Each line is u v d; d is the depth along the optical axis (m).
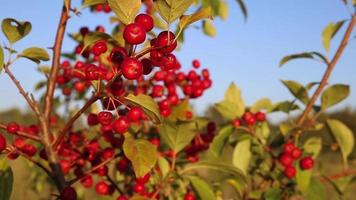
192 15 0.28
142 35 0.27
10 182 0.34
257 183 0.57
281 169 0.52
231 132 0.51
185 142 0.44
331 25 0.51
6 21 0.34
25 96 0.35
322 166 0.60
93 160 0.42
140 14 0.28
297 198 0.51
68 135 0.43
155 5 0.27
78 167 0.43
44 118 0.35
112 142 0.41
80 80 0.53
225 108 0.55
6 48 0.34
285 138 0.53
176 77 0.53
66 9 0.37
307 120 0.53
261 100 0.57
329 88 0.51
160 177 0.45
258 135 0.55
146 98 0.31
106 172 0.42
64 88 0.59
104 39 0.40
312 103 0.52
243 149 0.52
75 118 0.34
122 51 0.30
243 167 0.52
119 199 0.37
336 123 0.52
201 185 0.44
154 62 0.29
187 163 0.52
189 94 0.54
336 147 0.54
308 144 0.52
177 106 0.47
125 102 0.31
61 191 0.35
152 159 0.31
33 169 0.72
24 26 0.35
